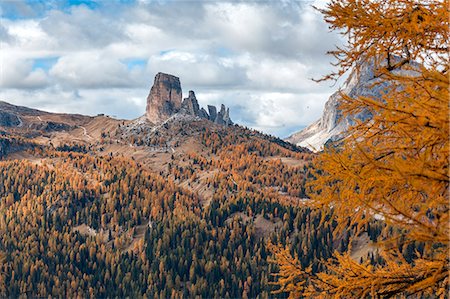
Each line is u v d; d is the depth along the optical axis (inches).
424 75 199.5
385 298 241.3
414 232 173.9
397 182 192.4
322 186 223.5
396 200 202.7
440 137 189.5
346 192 209.9
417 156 199.3
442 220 170.1
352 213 213.0
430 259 213.9
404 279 239.3
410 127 197.3
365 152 206.7
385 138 219.0
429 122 185.3
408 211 190.7
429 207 175.0
